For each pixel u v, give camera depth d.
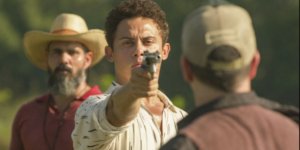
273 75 53.19
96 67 56.50
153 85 5.02
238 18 4.62
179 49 56.69
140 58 6.32
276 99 52.28
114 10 6.51
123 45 6.39
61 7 66.62
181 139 4.40
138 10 6.43
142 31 6.38
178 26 58.84
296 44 53.81
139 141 6.04
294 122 4.72
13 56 63.53
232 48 4.54
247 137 4.43
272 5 56.28
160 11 6.57
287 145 4.47
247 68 4.62
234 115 4.52
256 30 55.09
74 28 10.00
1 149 26.72
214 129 4.45
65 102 9.30
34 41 10.09
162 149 4.46
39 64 10.69
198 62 4.60
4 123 33.66
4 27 63.94
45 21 66.38
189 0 60.12
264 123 4.52
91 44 9.90
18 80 62.25
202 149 4.36
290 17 54.50
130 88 5.11
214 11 4.62
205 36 4.56
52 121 9.05
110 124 5.36
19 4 66.31
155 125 6.25
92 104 5.62
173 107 6.55
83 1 65.62
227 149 4.38
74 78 9.52
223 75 4.55
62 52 9.67
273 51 54.03
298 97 51.62
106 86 15.92
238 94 4.61
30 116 9.23
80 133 5.63
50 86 9.40
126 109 5.22
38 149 8.95
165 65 54.75
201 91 4.68
